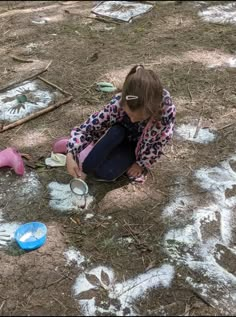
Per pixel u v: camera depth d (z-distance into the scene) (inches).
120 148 68.3
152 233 62.6
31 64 99.2
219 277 57.5
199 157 75.1
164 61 99.9
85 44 106.8
